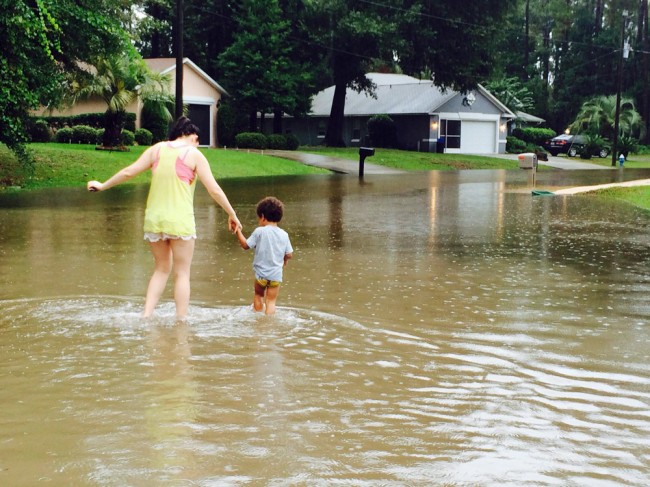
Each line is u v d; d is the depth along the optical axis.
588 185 27.58
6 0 17.81
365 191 23.61
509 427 4.18
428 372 5.16
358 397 4.63
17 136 20.62
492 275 9.12
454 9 47.72
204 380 4.90
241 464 3.65
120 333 6.06
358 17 45.03
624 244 12.09
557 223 15.11
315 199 20.38
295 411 4.37
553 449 3.89
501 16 48.72
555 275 9.17
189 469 3.58
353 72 49.75
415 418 4.30
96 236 12.16
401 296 7.76
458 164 44.53
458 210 17.73
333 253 10.77
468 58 48.31
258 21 46.47
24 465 3.61
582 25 80.69
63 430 4.04
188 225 6.65
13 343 5.73
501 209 18.05
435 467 3.66
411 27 46.22
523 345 5.89
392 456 3.77
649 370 5.28
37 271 8.96
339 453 3.79
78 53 22.75
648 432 4.14
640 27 78.56
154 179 6.76
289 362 5.33
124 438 3.94
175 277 6.72
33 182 24.11
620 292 8.14
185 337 5.95
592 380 5.04
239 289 8.02
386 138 54.56
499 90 65.25
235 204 18.39
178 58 27.72
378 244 11.80
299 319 6.62
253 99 46.81
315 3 45.50
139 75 32.84
